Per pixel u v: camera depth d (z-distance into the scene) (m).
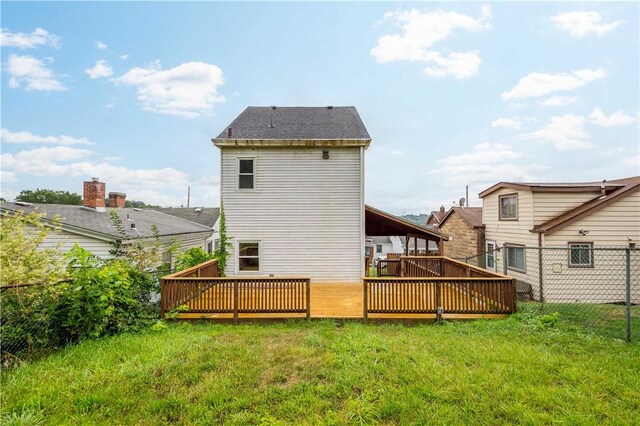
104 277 5.20
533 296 11.63
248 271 10.34
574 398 3.24
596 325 5.89
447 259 9.33
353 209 10.38
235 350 4.59
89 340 4.82
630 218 10.94
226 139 10.05
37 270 5.89
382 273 13.02
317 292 8.84
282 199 10.38
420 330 5.62
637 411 3.05
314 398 3.34
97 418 3.04
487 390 3.42
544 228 11.15
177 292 6.29
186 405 3.22
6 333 4.18
